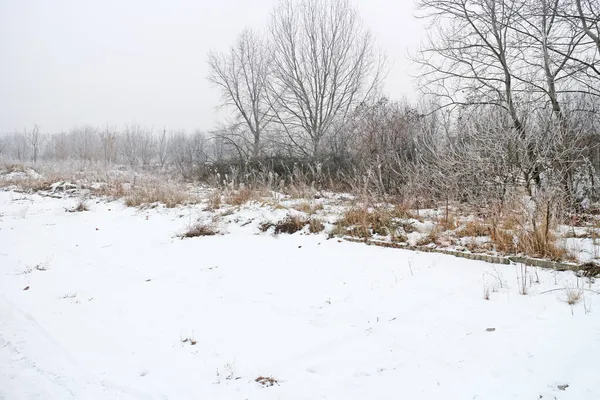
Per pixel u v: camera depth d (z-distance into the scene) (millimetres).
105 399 3223
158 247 8391
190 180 22266
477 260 6250
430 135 10352
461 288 5195
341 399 3139
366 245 7645
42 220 11500
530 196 6750
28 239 9211
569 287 4793
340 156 18828
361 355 3783
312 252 7496
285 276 6262
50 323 4707
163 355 3963
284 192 13430
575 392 2955
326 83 24016
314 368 3613
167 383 3465
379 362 3635
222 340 4254
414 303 4871
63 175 19031
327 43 23703
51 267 7047
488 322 4172
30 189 16969
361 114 17172
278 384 3400
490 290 5000
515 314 4289
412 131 14031
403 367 3520
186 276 6477
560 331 3812
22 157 41625
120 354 3994
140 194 13859
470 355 3596
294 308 5027
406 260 6559
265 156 20984
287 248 7883
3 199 15188
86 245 8680
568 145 7926
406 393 3145
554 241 6113
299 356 3850
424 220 8430
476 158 7680
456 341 3865
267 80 25703
